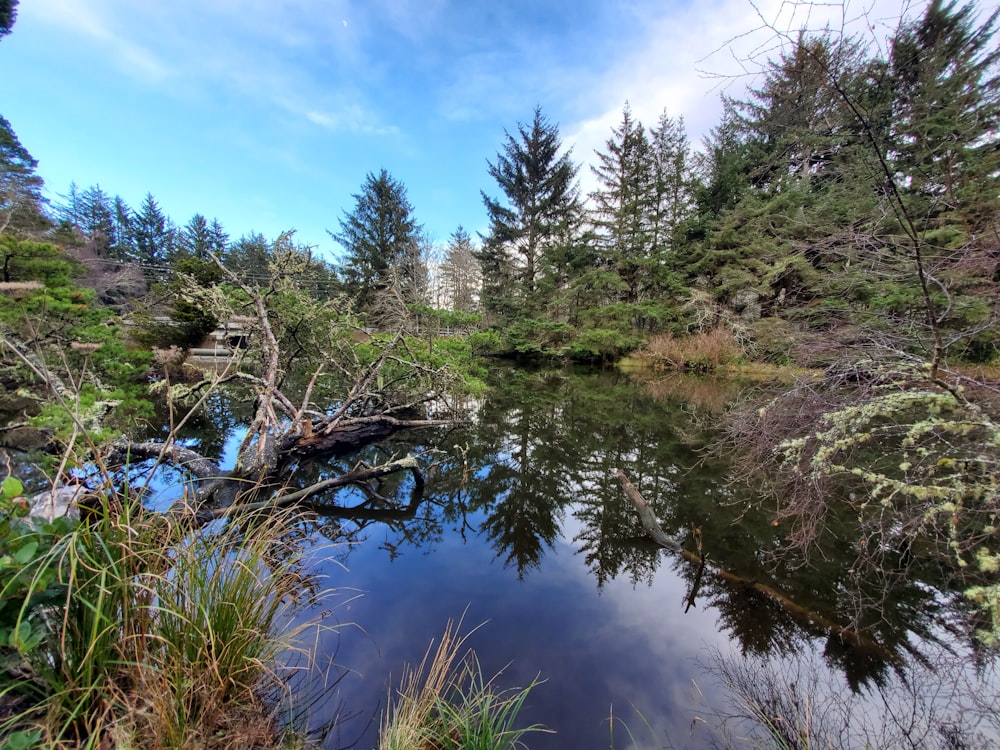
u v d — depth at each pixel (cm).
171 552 166
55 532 129
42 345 466
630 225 1902
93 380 480
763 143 1527
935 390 239
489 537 383
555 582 306
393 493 480
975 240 231
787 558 331
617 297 1908
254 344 635
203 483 396
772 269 937
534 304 1989
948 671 209
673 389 1172
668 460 595
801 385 288
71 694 129
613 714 190
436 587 297
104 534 150
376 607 270
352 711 185
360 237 2211
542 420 834
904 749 164
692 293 1518
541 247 2088
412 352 727
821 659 225
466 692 198
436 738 166
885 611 261
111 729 123
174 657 147
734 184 1587
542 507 452
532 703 196
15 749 109
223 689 153
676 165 1908
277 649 183
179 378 977
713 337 1382
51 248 611
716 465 563
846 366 270
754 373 1034
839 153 395
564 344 1794
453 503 463
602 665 222
